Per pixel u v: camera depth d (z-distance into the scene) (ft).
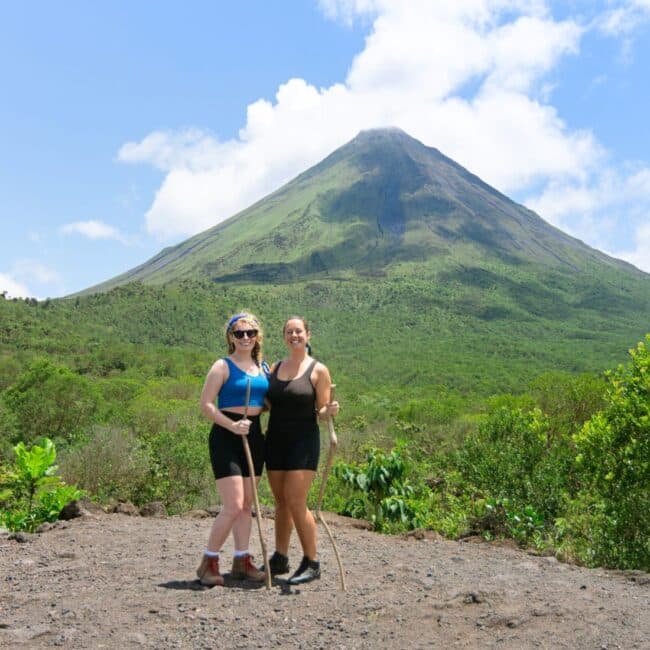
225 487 15.40
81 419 81.61
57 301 634.02
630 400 23.86
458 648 12.09
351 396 207.21
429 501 31.63
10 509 25.17
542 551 22.20
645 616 13.76
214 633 12.60
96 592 14.76
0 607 13.87
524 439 32.01
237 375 15.71
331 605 14.14
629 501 22.72
